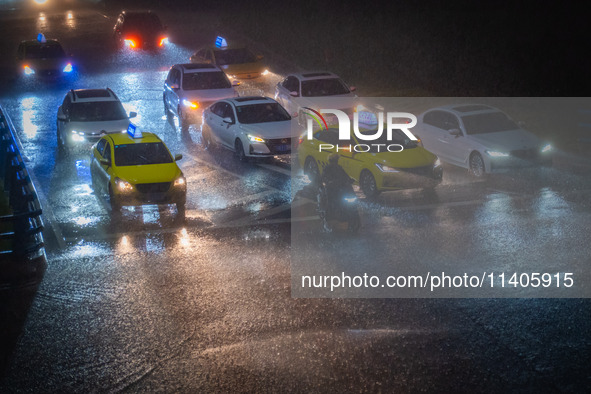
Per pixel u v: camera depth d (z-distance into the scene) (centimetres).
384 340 746
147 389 661
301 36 3772
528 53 2981
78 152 1795
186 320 816
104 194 1402
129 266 1020
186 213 1325
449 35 3350
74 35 4084
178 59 3228
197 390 654
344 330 775
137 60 3216
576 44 3039
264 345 742
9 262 1020
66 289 934
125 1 5788
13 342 776
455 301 852
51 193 1493
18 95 2581
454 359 700
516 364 687
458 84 2658
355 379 663
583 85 2566
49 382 682
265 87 2608
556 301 841
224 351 732
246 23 4284
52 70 2747
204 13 4872
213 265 1012
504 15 3512
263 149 1741
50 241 1163
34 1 6244
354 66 3058
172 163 1395
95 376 690
